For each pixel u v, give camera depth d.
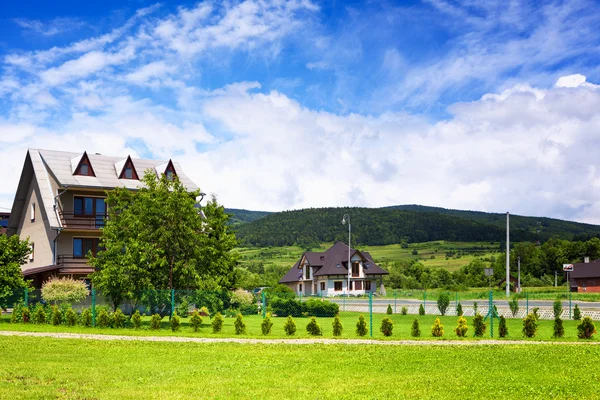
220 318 28.58
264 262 151.12
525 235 192.88
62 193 43.69
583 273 103.31
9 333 26.03
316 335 27.72
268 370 17.09
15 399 12.54
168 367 17.42
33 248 49.25
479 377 16.14
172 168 49.34
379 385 14.85
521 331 31.75
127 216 34.34
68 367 16.92
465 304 53.31
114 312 30.58
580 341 26.47
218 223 40.28
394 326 35.25
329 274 95.69
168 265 34.38
